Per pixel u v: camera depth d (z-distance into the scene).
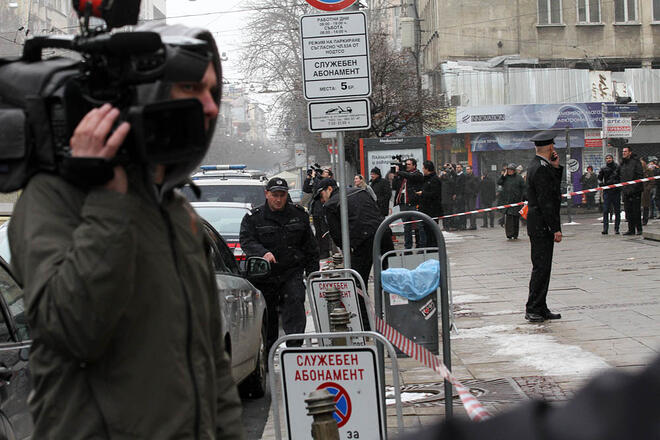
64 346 2.12
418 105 33.03
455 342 9.19
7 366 4.29
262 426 6.95
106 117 2.10
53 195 2.22
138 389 2.23
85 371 2.24
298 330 8.52
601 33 44.72
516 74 41.41
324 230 16.30
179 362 2.29
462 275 15.92
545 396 6.62
